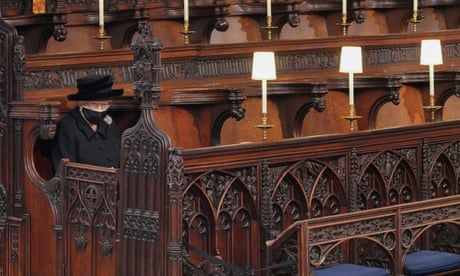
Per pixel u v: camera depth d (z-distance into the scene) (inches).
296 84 427.5
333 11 521.0
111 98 378.0
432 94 450.0
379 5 530.9
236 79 444.8
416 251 394.3
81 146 373.1
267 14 473.7
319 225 331.6
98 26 454.6
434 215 366.6
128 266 340.8
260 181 351.6
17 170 371.9
